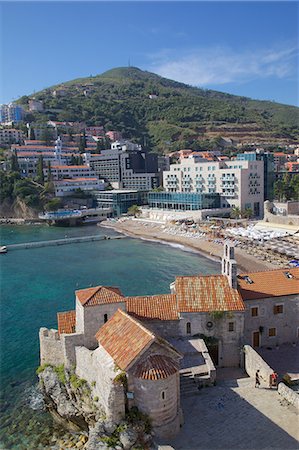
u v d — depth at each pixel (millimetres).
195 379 38125
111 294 42062
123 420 31984
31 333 60062
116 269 102750
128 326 36188
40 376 43250
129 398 32094
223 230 144125
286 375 39844
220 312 43250
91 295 41500
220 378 41031
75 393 38312
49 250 131500
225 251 48062
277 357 44875
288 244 115875
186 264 107688
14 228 185875
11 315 67938
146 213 196875
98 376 35312
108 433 31453
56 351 43031
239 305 43688
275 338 48031
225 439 31500
